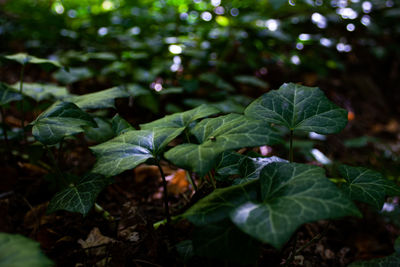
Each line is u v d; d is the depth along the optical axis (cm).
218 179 35
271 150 61
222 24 88
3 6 136
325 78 106
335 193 28
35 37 110
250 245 29
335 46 108
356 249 47
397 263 33
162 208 47
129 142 34
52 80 93
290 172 31
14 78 92
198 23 105
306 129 33
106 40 105
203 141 32
